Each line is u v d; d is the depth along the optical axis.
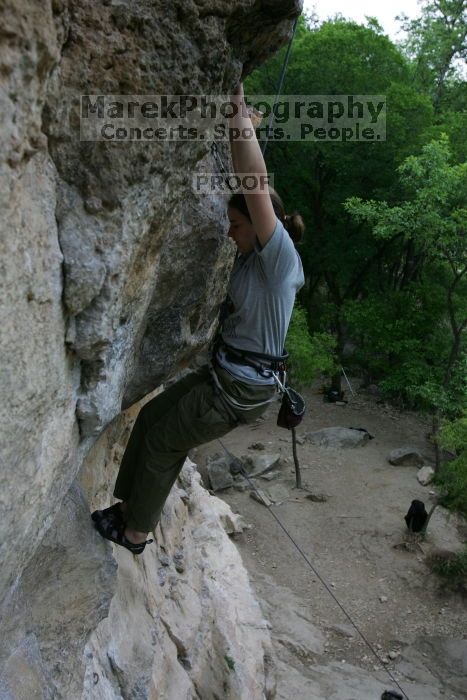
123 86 2.06
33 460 2.12
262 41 2.84
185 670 5.48
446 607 12.23
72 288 2.09
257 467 16.58
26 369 1.94
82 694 3.50
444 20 25.36
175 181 2.50
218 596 7.03
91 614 3.29
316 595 12.42
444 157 15.53
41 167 1.88
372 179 20.36
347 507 15.23
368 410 21.22
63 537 3.01
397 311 19.23
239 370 2.84
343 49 18.34
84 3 1.92
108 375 2.55
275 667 7.57
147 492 3.08
